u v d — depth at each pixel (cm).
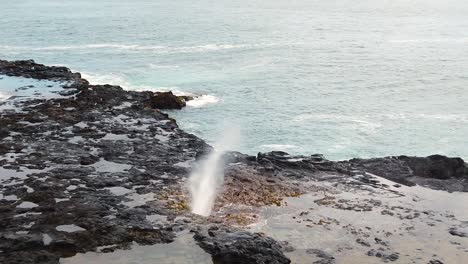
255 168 3192
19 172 2919
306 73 7081
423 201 2830
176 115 5112
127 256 2116
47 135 3634
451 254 2269
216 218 2489
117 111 4372
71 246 2152
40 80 5566
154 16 14000
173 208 2545
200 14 14812
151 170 3044
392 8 18475
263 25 12456
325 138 4547
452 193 2953
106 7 16550
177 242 2223
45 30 10812
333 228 2464
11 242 2130
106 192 2697
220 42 9612
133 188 2770
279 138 4534
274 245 2191
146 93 5297
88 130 3772
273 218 2552
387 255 2230
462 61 8062
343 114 5238
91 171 2983
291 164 3275
